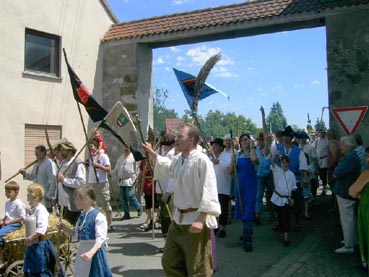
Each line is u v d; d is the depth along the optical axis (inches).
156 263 252.5
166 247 174.1
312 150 431.5
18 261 202.1
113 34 488.4
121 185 393.4
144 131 483.5
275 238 307.9
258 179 363.6
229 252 272.5
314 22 399.5
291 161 347.9
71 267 229.5
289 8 393.4
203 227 167.8
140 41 469.7
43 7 420.8
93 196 179.2
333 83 368.8
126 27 492.1
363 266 224.4
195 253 165.5
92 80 477.4
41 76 417.1
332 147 299.7
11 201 230.4
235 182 277.7
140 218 397.4
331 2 375.6
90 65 474.6
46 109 422.0
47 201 271.3
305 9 379.9
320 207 421.1
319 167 497.7
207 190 161.2
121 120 259.9
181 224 167.9
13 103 391.5
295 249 274.4
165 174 189.0
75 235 177.3
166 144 277.4
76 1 456.1
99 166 328.5
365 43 356.5
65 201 265.9
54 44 438.0
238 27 414.9
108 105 487.2
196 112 307.0
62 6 440.1
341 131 362.3
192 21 448.5
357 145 279.7
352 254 256.4
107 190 340.2
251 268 238.7
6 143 384.5
